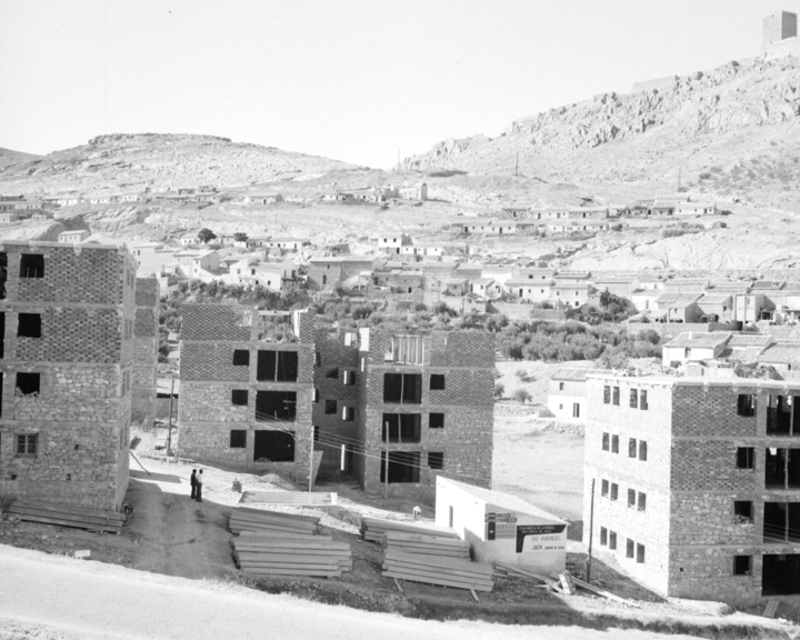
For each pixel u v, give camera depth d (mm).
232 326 79250
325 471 86375
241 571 52125
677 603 62156
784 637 58500
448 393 82125
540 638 50969
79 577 44906
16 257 53250
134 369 94750
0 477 52594
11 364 52844
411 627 47500
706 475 63938
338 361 87250
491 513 63312
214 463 78562
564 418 127312
